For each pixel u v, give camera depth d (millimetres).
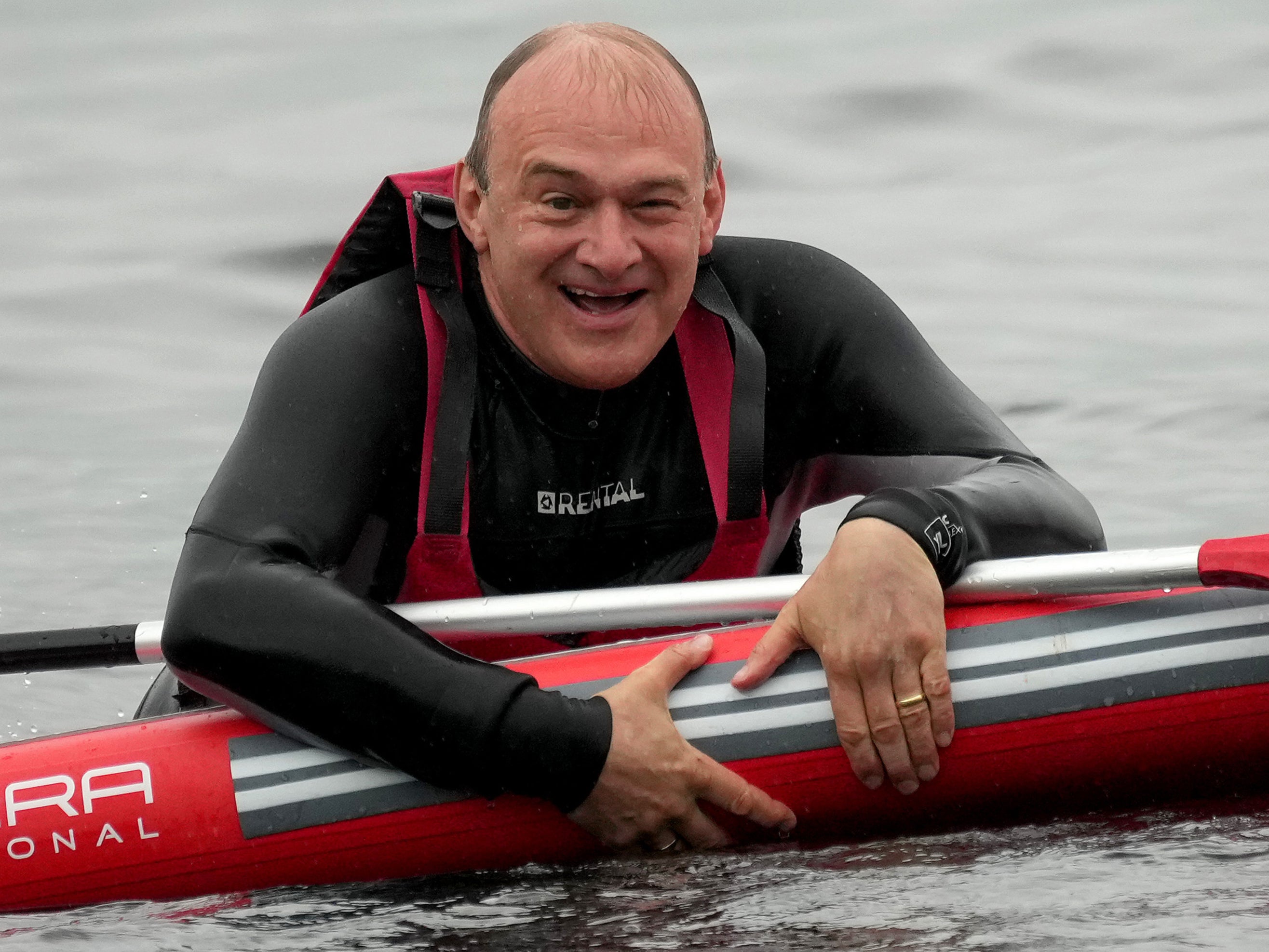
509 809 7402
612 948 6062
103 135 31359
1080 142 29484
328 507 7922
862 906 6324
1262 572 7227
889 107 30781
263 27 37812
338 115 31469
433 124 30516
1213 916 5941
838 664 7277
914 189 27766
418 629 7441
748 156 28859
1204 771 7578
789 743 7438
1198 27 33875
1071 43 33312
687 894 6691
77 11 39875
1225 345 20469
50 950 6527
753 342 8625
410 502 8594
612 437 8539
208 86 33781
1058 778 7504
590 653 7816
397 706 7145
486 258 8305
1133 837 7094
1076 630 7559
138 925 6934
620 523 8680
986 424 8719
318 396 8141
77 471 17203
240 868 7516
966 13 35281
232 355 21812
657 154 7762
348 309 8500
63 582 13961
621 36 7984
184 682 7793
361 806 7473
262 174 28719
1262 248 24734
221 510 7805
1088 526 8234
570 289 7918
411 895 7145
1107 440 17109
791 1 37031
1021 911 6121
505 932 6391
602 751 7094
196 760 7637
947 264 24641
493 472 8508
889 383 8797
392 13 38031
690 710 7461
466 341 8305
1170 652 7484
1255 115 30156
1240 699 7457
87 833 7531
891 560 7254
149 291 24016
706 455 8547
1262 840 6895
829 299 9008
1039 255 24953
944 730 7348
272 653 7297
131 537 15203
